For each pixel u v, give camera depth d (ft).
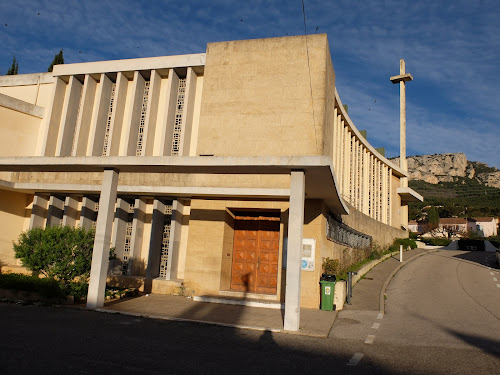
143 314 32.60
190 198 47.52
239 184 42.04
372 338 28.27
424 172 455.22
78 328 26.21
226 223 44.68
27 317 29.17
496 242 125.80
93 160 35.47
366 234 74.02
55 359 18.60
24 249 37.47
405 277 61.26
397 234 103.71
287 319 29.58
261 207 43.39
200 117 46.55
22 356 18.67
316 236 41.27
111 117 52.16
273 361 20.93
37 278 37.52
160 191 43.47
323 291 39.37
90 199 51.49
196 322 30.86
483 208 241.96
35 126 55.62
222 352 22.18
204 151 45.55
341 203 42.78
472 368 21.16
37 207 51.93
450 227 193.88
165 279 45.83
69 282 37.73
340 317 35.86
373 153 87.51
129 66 52.26
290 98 44.52
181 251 48.03
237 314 35.01
